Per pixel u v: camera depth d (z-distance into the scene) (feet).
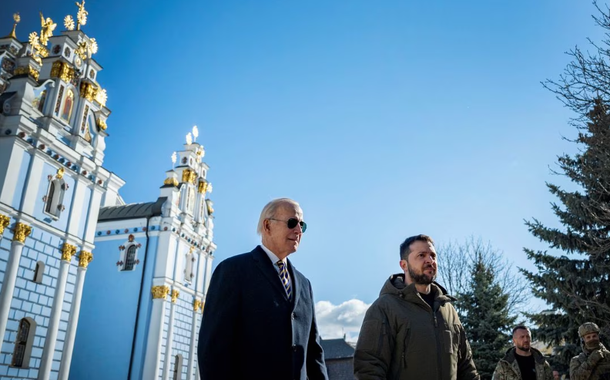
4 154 62.13
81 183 74.54
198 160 118.73
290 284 13.74
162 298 93.40
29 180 64.34
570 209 63.10
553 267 65.05
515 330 24.13
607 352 22.88
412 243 16.12
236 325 12.21
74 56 76.79
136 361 89.51
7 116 64.03
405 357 14.58
